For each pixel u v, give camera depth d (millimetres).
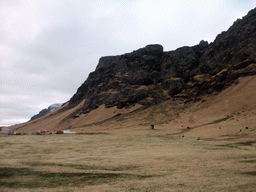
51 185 12031
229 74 126312
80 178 13547
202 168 15523
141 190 10781
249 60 124438
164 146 31578
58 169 16219
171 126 84875
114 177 13703
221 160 18531
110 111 179250
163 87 199000
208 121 76500
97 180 13023
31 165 17875
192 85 152000
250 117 57719
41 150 28625
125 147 31328
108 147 31688
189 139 42438
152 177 13492
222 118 74125
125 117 146375
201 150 26016
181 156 21375
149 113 138375
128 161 19391
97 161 19672
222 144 32125
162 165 17172
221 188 10609
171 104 144875
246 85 100812
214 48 187375
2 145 33469
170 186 11328
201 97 130625
